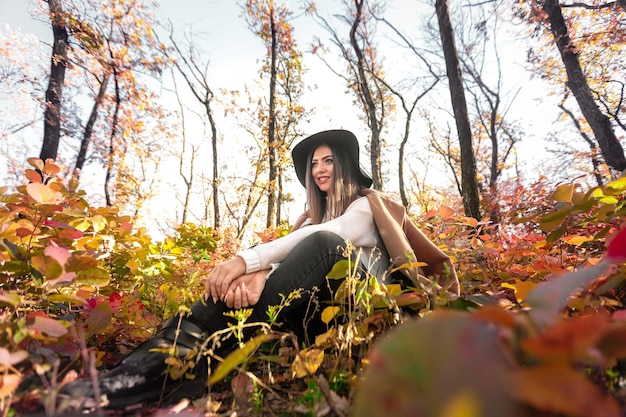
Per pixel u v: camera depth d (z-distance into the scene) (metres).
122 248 2.01
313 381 0.91
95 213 1.81
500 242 2.46
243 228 13.55
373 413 0.35
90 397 0.81
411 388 0.35
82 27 10.49
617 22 8.67
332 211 1.97
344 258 1.34
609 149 7.52
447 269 1.23
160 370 0.96
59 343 0.98
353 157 2.11
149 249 2.13
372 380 0.37
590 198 1.26
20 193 1.26
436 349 0.36
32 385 0.77
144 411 0.85
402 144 13.48
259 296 1.20
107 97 12.64
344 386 0.93
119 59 12.02
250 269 1.22
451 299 1.15
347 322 1.09
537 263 1.50
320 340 0.98
